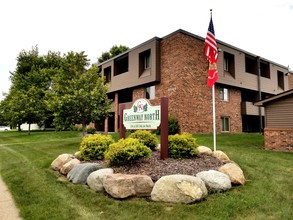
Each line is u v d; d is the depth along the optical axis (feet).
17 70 102.73
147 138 24.31
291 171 20.99
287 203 13.88
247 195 15.05
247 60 73.26
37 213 13.83
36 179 21.15
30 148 43.34
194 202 13.94
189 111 53.16
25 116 77.00
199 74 55.98
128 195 15.08
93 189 17.16
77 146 42.42
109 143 25.16
